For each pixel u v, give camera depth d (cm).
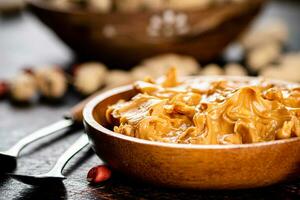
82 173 46
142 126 42
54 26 72
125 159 41
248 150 39
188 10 70
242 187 41
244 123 42
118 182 45
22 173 47
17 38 93
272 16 105
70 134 54
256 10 74
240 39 80
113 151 42
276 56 76
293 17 104
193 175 40
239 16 72
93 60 75
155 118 43
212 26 71
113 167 43
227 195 42
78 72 68
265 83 46
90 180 45
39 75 66
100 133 42
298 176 42
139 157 41
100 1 72
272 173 41
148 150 40
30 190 44
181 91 46
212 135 42
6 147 52
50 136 54
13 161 48
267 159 40
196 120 42
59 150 51
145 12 70
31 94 65
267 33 80
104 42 71
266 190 43
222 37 73
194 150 39
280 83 49
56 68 69
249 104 43
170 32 71
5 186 45
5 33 97
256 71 75
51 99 66
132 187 44
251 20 74
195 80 51
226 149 39
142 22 70
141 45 71
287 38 86
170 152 40
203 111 43
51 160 49
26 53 84
